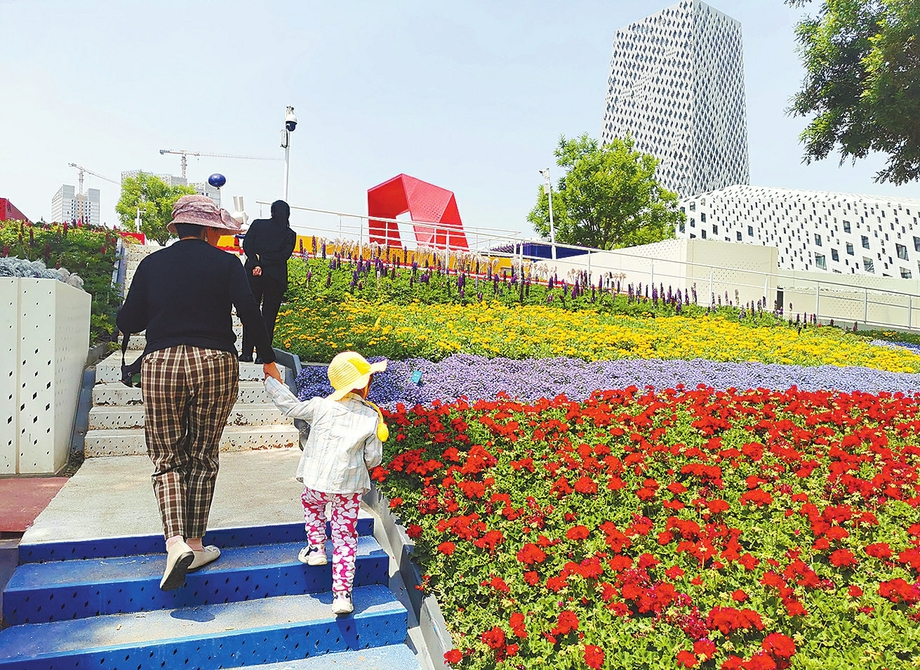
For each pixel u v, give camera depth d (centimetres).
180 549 308
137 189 5641
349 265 1659
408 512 427
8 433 482
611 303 1638
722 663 271
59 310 504
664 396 737
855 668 273
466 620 331
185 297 336
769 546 380
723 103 16200
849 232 7100
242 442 588
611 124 16812
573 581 350
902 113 1919
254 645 315
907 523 419
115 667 290
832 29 2128
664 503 415
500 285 1662
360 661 325
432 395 726
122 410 573
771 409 653
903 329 2078
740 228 8281
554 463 492
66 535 359
